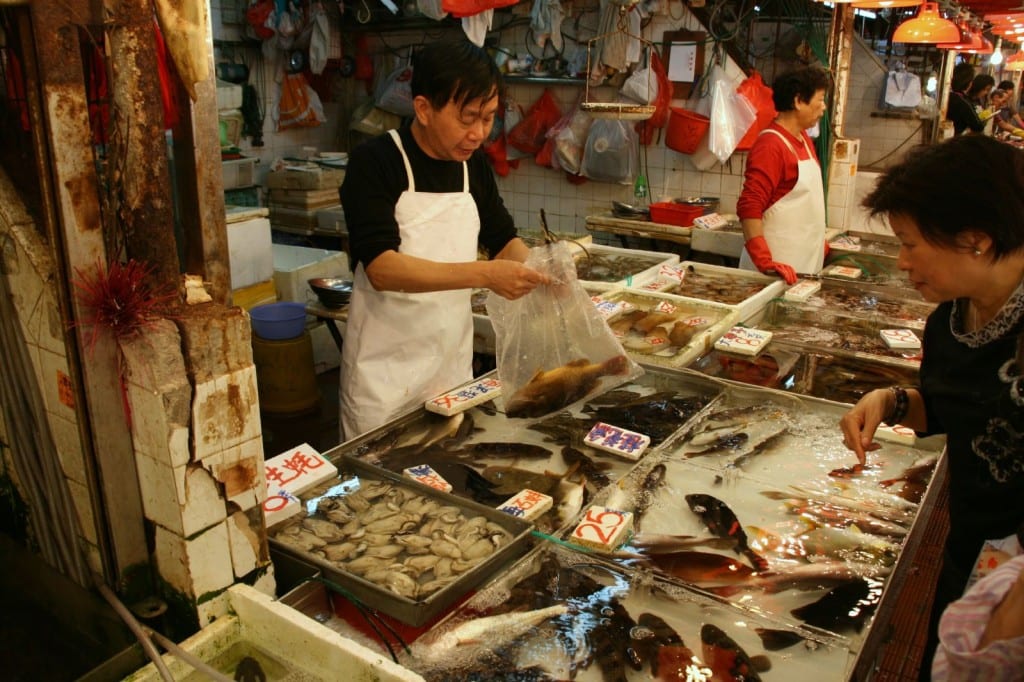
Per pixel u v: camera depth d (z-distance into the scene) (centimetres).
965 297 138
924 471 217
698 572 173
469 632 152
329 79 800
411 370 269
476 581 163
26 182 149
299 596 158
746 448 229
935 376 155
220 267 151
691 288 402
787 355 307
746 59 631
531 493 199
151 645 141
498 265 227
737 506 199
